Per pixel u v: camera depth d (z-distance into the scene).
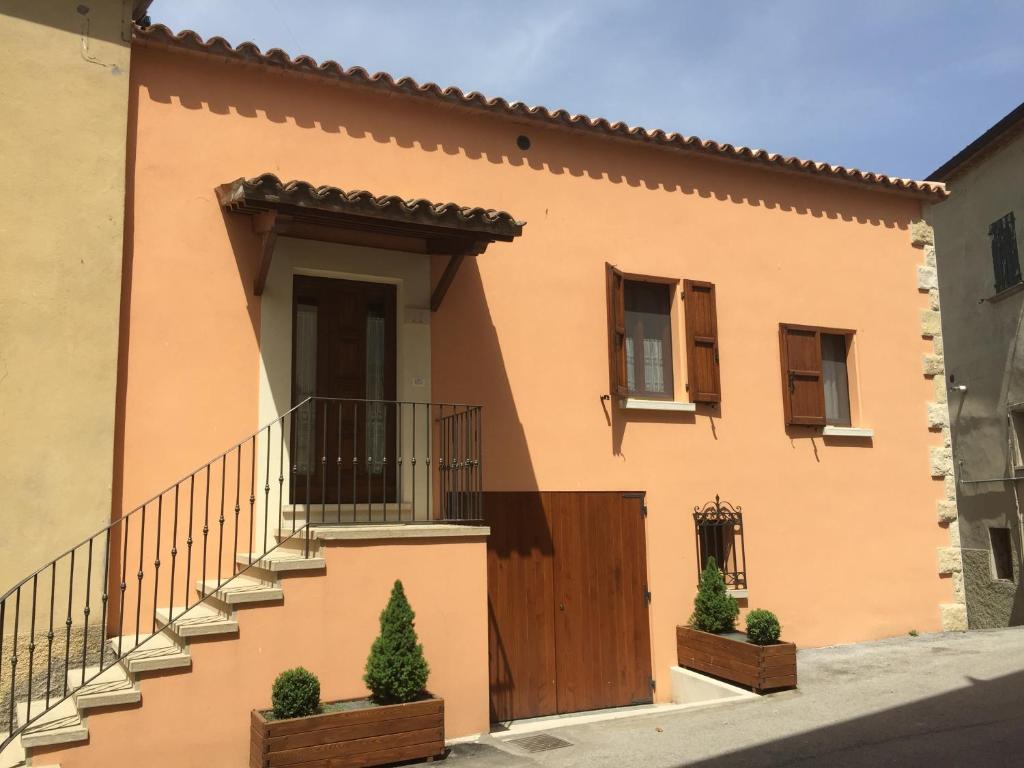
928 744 5.49
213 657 5.52
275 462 6.94
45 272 6.16
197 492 6.64
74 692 5.12
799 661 8.45
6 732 5.52
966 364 13.84
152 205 6.76
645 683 8.23
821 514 9.44
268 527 6.87
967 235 13.86
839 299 10.02
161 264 6.73
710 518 8.80
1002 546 13.19
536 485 8.02
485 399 7.90
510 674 7.62
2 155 6.12
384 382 7.61
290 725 5.24
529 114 8.31
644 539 8.49
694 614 8.35
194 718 5.40
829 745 5.62
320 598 5.93
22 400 5.97
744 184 9.65
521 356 8.13
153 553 6.44
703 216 9.33
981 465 13.48
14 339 5.99
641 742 6.01
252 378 6.95
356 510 7.23
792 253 9.80
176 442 6.61
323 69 7.41
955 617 9.96
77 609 5.97
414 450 7.42
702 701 7.50
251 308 7.02
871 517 9.72
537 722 7.46
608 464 8.41
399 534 6.26
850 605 9.41
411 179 7.85
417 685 5.74
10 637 5.74
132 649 5.58
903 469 10.03
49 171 6.27
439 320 7.79
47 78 6.35
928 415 10.34
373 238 7.40
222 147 7.09
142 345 6.58
